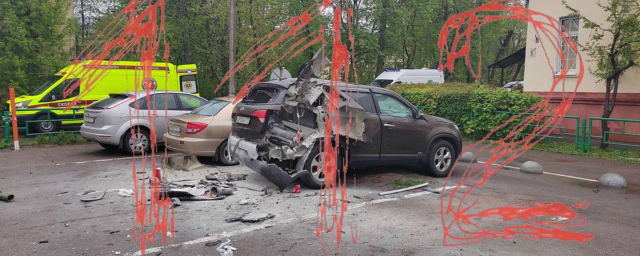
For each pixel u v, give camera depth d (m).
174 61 23.89
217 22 24.30
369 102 7.47
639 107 12.34
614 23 11.26
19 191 6.87
